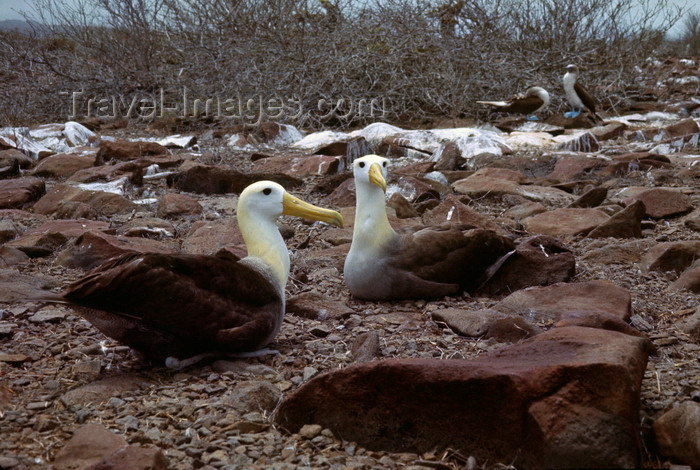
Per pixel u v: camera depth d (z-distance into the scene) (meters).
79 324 5.59
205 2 19.53
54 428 3.89
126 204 9.75
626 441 3.27
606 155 14.03
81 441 3.58
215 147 14.95
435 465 3.47
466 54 19.12
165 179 11.66
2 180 10.98
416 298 6.25
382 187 5.91
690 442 3.45
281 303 5.03
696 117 19.61
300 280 6.87
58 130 15.41
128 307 4.45
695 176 11.72
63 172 12.12
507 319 5.28
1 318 5.73
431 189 10.10
